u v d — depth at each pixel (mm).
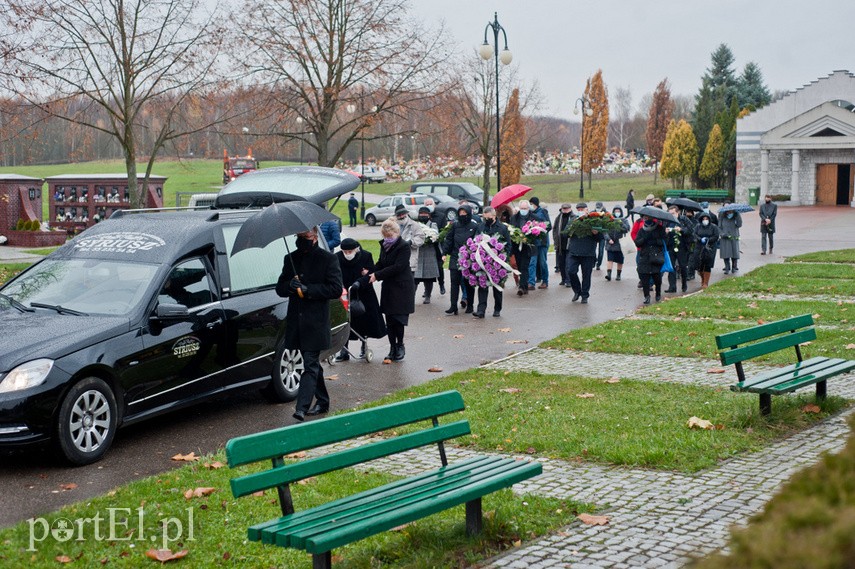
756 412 8211
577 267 18062
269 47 29953
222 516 5906
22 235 33969
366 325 12039
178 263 8992
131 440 8531
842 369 8664
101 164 97625
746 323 14500
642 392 9539
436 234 17922
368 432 5062
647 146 104688
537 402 9164
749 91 105812
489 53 29578
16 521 6316
